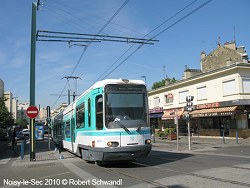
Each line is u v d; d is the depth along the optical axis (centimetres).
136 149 1316
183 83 4247
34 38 1948
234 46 4962
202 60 5478
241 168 1218
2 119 5719
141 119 1367
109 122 1325
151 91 5184
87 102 1500
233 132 3438
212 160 1538
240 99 3244
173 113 4469
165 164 1441
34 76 1945
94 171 1298
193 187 895
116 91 1363
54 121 3612
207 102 3784
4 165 1747
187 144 2944
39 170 1438
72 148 1938
